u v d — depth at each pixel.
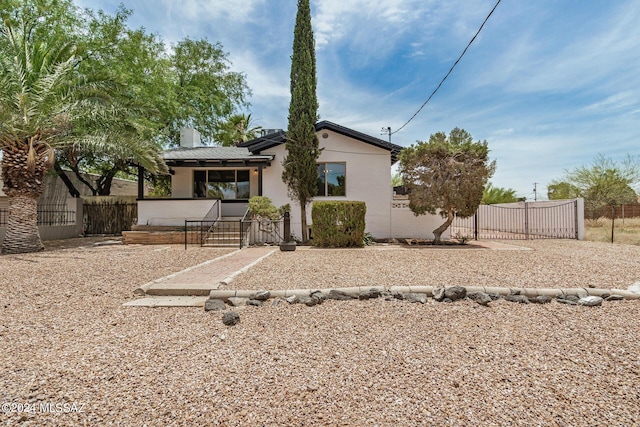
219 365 2.57
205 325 3.49
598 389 2.23
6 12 12.69
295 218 12.52
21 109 9.05
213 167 14.07
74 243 12.00
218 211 12.92
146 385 2.25
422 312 3.89
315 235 10.44
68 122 9.81
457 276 5.47
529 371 2.48
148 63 16.83
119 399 2.07
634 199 18.88
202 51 22.95
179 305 4.15
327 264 6.78
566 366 2.56
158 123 17.67
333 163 12.84
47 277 5.63
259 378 2.37
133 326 3.44
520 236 14.46
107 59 15.43
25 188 9.58
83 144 10.52
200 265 6.62
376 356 2.74
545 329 3.35
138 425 1.82
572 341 3.04
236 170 15.25
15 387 2.21
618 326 3.41
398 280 5.15
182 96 21.09
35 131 9.53
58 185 17.00
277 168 12.78
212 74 23.23
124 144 10.66
